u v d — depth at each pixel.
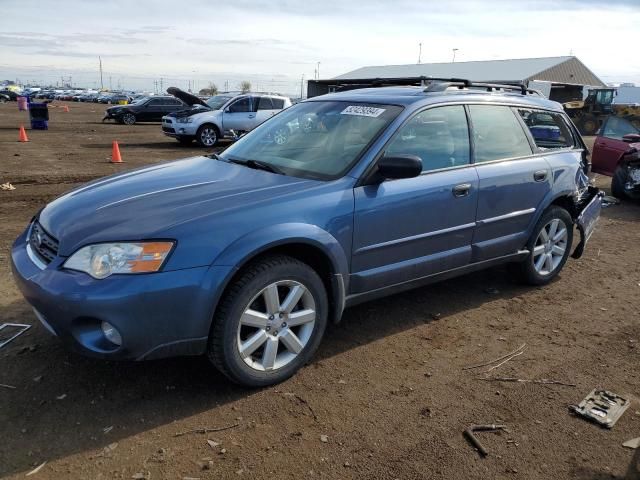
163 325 2.81
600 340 4.07
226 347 3.00
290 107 4.71
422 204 3.79
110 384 3.21
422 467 2.63
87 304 2.69
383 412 3.06
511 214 4.50
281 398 3.16
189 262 2.83
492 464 2.67
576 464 2.70
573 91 40.78
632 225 7.91
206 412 3.00
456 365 3.62
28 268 3.03
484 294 4.90
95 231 2.92
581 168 5.26
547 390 3.35
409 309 4.50
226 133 17.72
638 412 3.15
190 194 3.31
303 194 3.30
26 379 3.22
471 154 4.22
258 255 3.11
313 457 2.67
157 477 2.50
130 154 14.82
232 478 2.52
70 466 2.55
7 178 9.99
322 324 3.45
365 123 3.87
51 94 78.56
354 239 3.47
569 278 5.43
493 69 46.69
